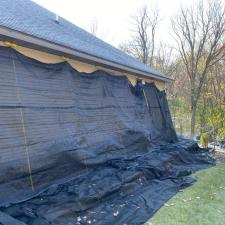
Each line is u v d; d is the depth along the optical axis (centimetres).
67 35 696
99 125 664
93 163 588
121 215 441
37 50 522
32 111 485
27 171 450
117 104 758
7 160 423
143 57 2461
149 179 630
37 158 471
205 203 524
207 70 1484
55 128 527
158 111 1060
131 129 781
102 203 470
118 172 582
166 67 2383
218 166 859
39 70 522
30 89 492
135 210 465
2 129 427
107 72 761
